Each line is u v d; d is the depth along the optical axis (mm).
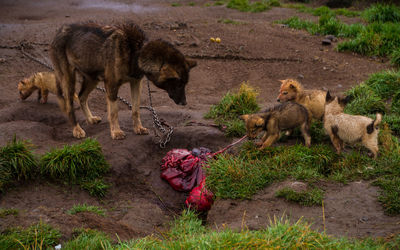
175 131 6453
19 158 4723
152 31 12844
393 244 3291
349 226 3816
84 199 4789
